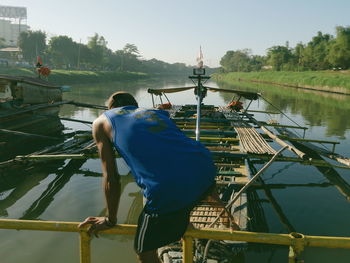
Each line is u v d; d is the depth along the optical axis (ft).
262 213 19.63
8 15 536.42
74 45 263.29
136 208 20.17
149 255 5.85
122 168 28.17
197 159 5.47
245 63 414.62
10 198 21.81
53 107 47.24
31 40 239.71
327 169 28.84
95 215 19.29
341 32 217.77
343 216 19.38
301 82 178.70
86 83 199.11
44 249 15.02
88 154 25.30
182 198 5.20
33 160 25.17
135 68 455.63
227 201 17.48
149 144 5.28
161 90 40.27
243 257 14.60
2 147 33.04
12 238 15.93
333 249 14.85
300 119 60.59
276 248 15.34
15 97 37.01
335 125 53.72
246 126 36.22
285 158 24.27
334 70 224.53
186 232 5.89
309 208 20.57
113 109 5.84
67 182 24.97
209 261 11.93
